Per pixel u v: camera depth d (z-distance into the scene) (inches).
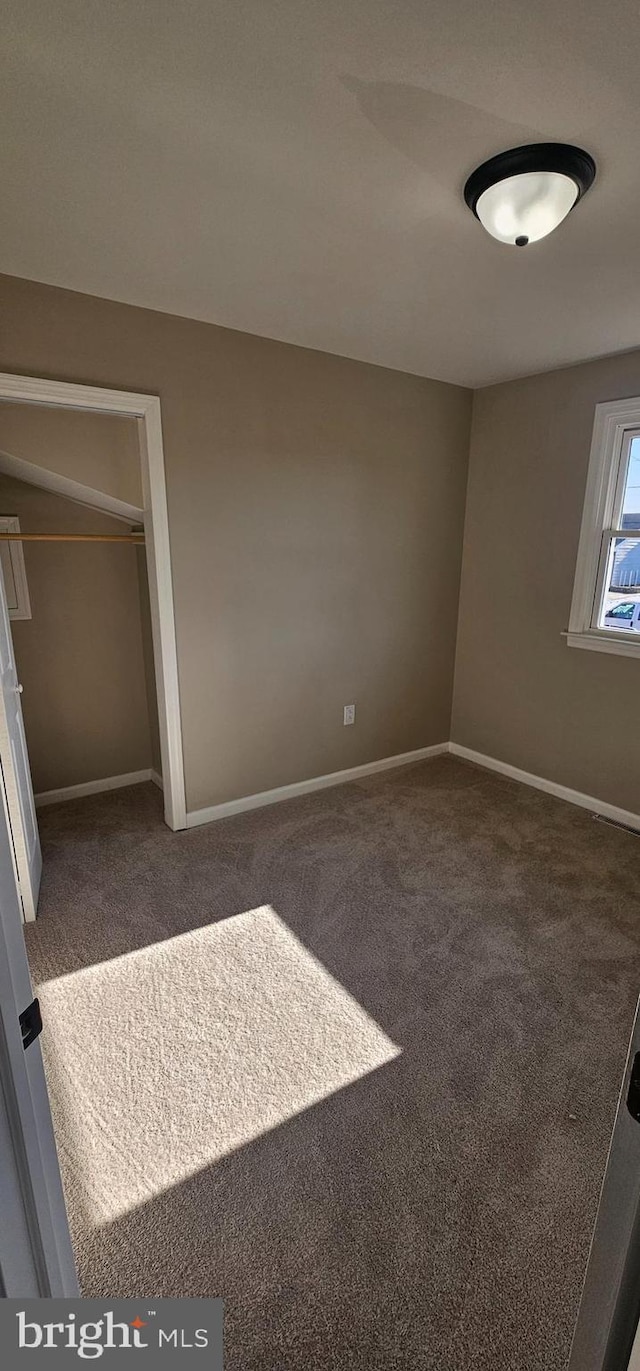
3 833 23.7
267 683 122.3
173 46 42.1
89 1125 57.9
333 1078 63.2
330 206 62.6
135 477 101.4
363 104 47.6
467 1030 69.7
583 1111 59.8
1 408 90.0
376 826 119.2
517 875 102.0
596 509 118.2
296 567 120.2
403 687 147.2
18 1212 25.8
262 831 116.6
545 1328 43.1
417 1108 60.0
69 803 129.8
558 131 50.2
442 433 135.8
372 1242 48.4
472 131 50.6
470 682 153.1
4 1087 24.5
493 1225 49.7
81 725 131.4
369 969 79.4
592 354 111.7
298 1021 70.6
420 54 42.6
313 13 39.3
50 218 65.1
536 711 137.3
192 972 78.4
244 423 106.1
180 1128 57.7
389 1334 42.8
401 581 138.8
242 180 58.1
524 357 113.8
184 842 112.0
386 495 130.2
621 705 119.9
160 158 54.5
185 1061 65.1
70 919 88.9
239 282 82.0
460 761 155.8
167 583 104.0
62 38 41.2
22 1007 25.5
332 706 134.6
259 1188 52.4
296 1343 42.3
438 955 82.2
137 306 90.7
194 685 112.0
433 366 121.2
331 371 114.7
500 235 58.9
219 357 100.5
